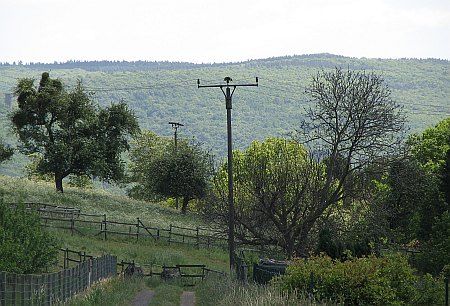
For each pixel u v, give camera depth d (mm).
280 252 63969
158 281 50219
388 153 61969
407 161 62688
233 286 37125
